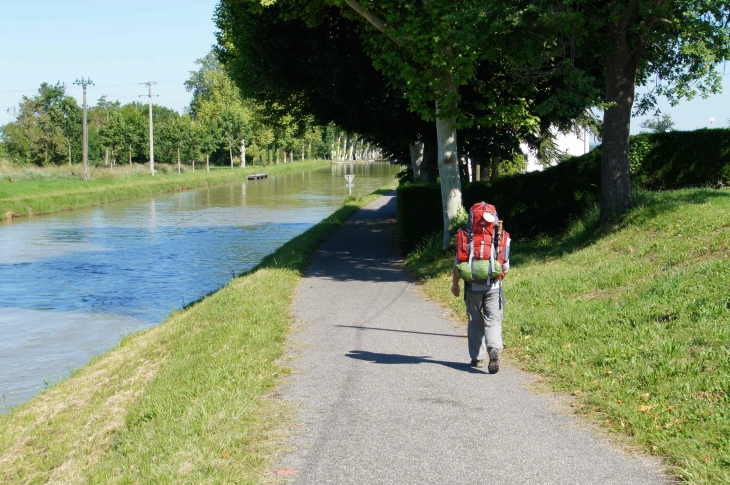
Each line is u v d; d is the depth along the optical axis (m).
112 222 38.81
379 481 4.66
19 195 46.78
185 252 26.94
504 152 20.69
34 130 73.88
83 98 60.06
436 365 7.79
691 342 6.78
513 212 17.84
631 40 14.13
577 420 5.69
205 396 6.66
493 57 13.70
